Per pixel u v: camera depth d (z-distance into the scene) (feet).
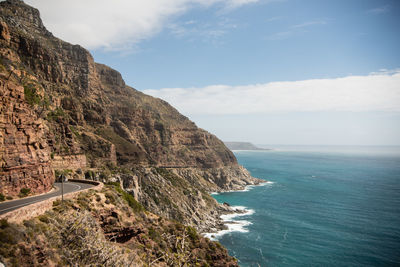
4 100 106.63
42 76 344.90
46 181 126.31
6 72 116.67
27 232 63.46
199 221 376.89
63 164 257.34
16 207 84.94
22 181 108.78
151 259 110.01
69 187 145.48
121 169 355.36
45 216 76.48
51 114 282.15
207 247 192.03
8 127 107.45
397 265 253.03
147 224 164.96
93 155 345.31
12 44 312.09
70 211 88.69
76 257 60.49
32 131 123.44
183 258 59.93
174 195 419.74
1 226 60.08
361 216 410.72
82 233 67.87
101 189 138.62
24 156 113.29
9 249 56.24
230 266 183.93
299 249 285.23
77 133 352.69
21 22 413.39
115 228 113.19
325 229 350.02
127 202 167.22
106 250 62.75
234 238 317.22
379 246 294.66
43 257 60.75
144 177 409.08
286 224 371.97
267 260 259.39
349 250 283.59
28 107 123.75
